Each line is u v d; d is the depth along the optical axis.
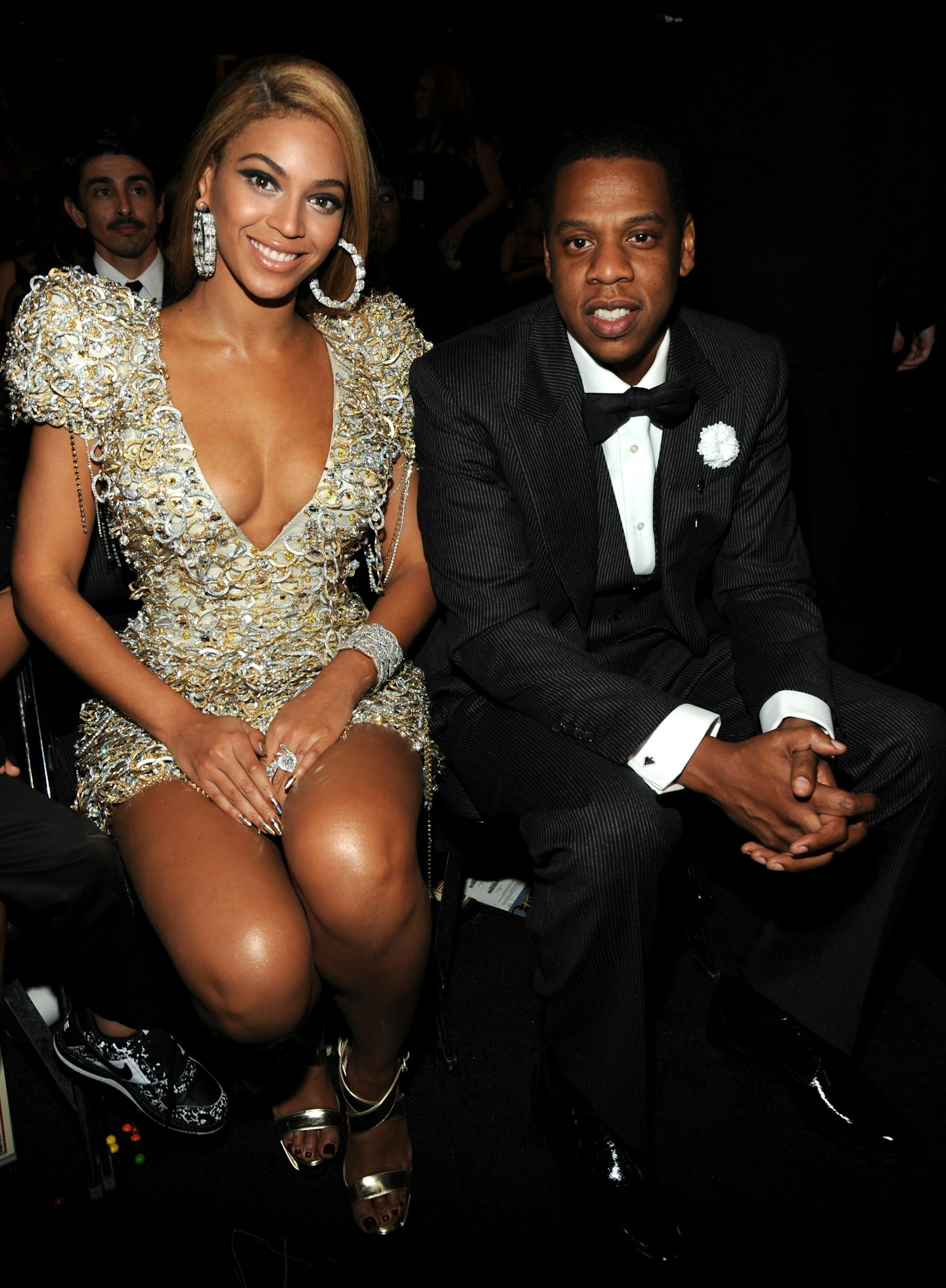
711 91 3.07
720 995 2.20
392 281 3.43
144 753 1.81
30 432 2.07
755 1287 1.75
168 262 1.95
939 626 3.89
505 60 8.85
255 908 1.62
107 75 7.66
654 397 1.89
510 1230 1.85
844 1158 1.99
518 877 2.59
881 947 1.95
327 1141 1.95
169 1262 1.78
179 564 1.82
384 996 1.73
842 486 3.29
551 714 1.90
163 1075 1.93
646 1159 1.87
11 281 3.58
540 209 5.55
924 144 2.92
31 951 2.09
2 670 1.88
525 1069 2.18
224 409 1.82
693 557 2.04
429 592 2.06
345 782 1.73
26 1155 1.97
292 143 1.72
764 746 1.75
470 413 1.94
